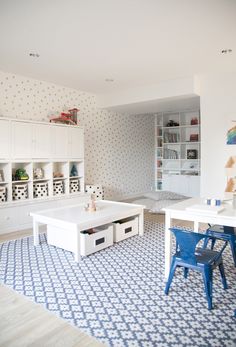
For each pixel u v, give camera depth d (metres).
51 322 1.86
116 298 2.17
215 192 4.70
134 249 3.31
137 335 1.73
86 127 5.75
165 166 7.55
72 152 5.00
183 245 2.10
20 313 1.97
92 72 4.37
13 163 4.46
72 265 2.82
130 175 7.01
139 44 3.28
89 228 3.05
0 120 3.91
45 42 3.20
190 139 7.12
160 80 4.86
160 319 1.90
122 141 6.70
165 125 7.51
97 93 5.82
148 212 5.45
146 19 2.66
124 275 2.59
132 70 4.28
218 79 4.56
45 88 4.91
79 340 1.68
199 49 3.45
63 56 3.65
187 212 2.30
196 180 6.88
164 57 3.72
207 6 2.44
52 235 3.38
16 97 4.48
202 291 2.29
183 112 7.14
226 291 2.28
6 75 4.34
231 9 2.49
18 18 2.62
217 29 2.89
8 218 3.99
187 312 1.98
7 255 3.10
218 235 2.69
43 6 2.42
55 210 3.66
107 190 6.35
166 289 2.23
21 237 3.79
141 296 2.21
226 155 4.56
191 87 4.66
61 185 4.95
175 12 2.54
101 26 2.81
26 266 2.80
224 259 2.97
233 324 1.84
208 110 4.70
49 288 2.34
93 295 2.22
